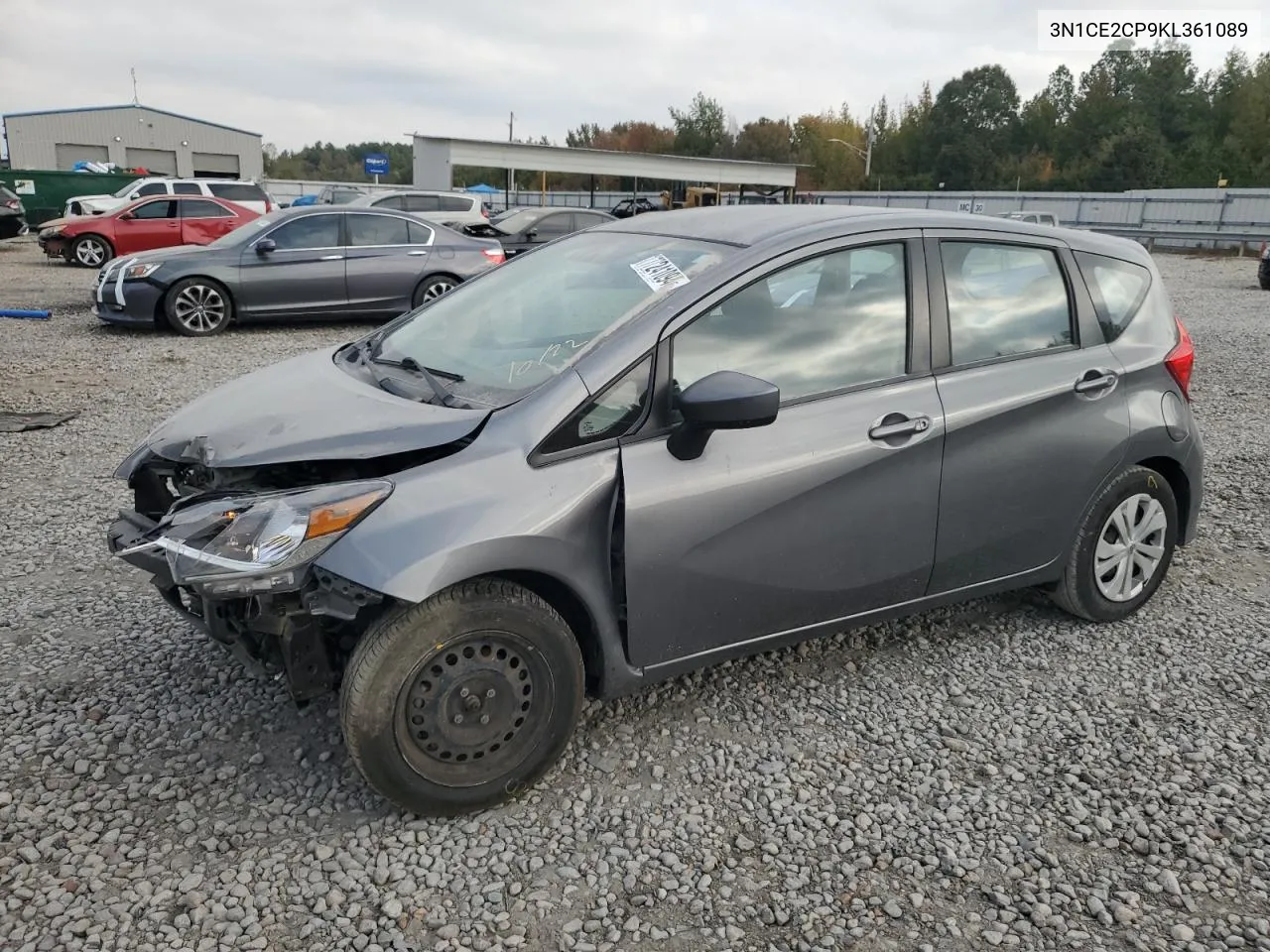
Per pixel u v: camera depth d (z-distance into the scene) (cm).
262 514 261
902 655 387
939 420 338
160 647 382
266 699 344
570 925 245
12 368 938
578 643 301
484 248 1323
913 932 245
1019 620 419
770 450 307
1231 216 3628
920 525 341
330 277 1221
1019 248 377
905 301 343
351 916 247
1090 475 382
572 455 283
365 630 280
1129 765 317
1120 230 3712
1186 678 372
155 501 331
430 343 352
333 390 324
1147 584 418
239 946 237
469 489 269
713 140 7744
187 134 5756
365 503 262
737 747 323
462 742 276
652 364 294
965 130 7875
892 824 286
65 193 3080
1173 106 7356
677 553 295
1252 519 552
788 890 259
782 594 320
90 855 266
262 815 284
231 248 1184
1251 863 272
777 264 318
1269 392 905
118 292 1134
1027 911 253
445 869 264
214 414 321
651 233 366
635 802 294
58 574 452
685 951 238
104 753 312
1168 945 242
